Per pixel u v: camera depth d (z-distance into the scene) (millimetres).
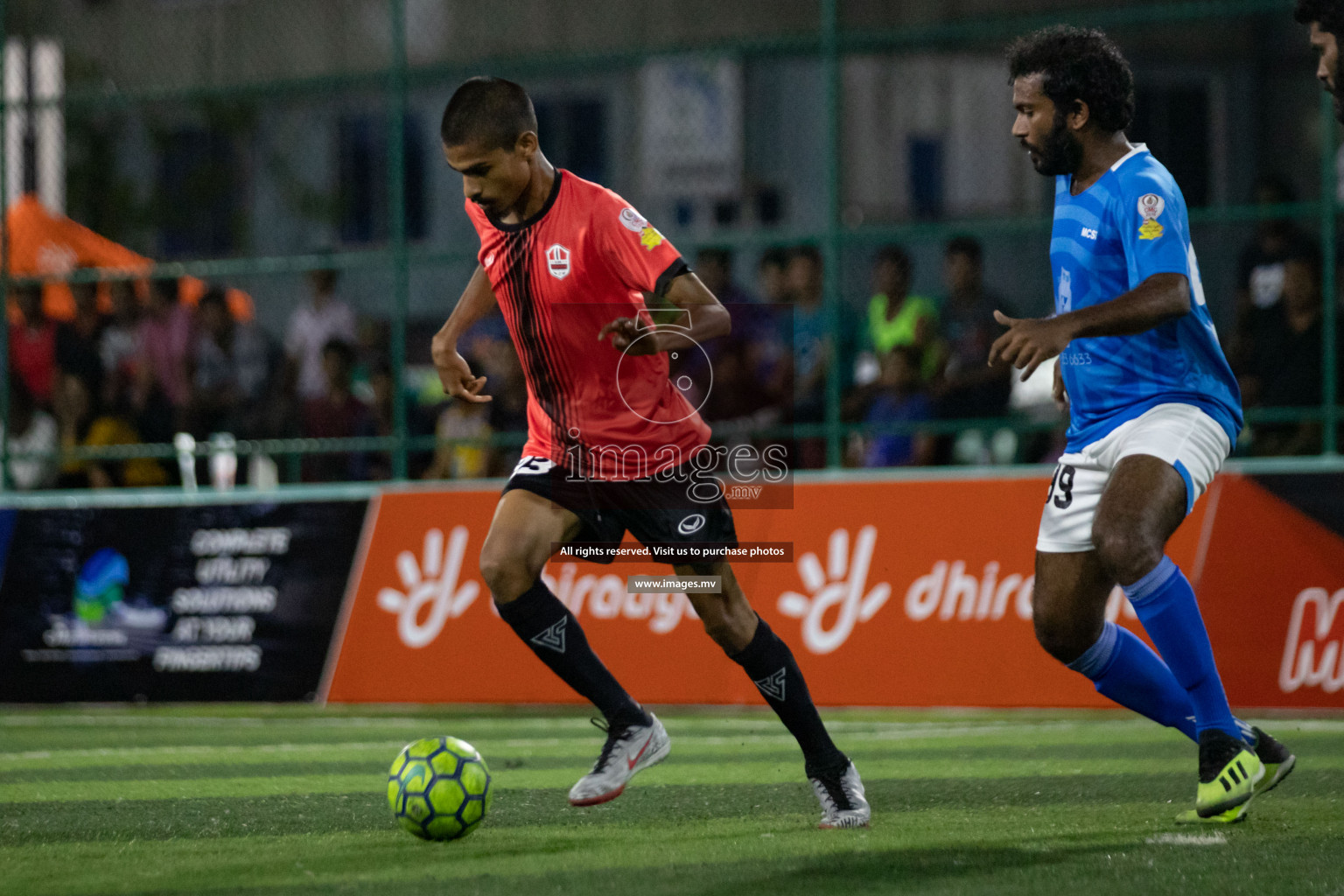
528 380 13758
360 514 27672
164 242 51531
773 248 31422
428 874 11523
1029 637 23578
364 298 48438
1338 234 30750
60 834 14125
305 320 35000
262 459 34312
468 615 26484
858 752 20016
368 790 17047
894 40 27156
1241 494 23219
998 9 50000
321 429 33562
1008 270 45875
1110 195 13117
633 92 49969
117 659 28297
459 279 47875
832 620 24844
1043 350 12008
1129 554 12688
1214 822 13375
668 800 15719
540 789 16625
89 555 28875
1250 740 13445
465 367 14492
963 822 13836
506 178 13164
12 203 36156
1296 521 22812
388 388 32875
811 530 25297
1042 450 30156
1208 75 48844
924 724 23453
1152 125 49031
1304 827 13133
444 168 50438
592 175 50594
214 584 28094
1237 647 22609
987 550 24188
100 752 21469
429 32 51469
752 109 50344
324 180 51562
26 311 34906
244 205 51594
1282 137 48594
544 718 25359
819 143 50281
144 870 12055
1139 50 48781
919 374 29906
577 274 13234
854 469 29047
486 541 13312
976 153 50906
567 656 13234
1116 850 12117
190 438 34188
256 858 12461
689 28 50094
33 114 37031
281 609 27609
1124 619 22844
